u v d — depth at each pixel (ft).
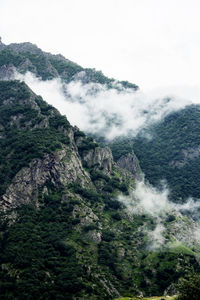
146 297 597.11
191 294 437.58
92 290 546.67
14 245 598.75
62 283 539.70
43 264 571.69
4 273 552.41
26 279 536.42
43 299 517.14
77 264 584.40
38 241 617.21
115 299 554.05
